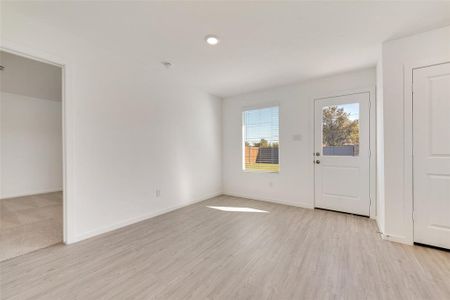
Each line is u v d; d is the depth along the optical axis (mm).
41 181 5234
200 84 4020
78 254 2193
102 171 2732
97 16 2029
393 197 2451
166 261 2076
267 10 1915
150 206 3365
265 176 4383
